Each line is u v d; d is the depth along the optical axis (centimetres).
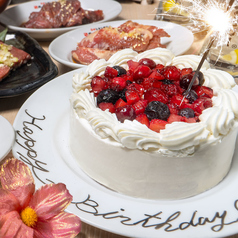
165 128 44
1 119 50
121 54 55
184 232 41
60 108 56
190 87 48
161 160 44
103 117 45
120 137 44
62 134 53
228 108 47
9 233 37
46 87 58
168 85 49
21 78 63
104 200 44
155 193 46
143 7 95
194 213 43
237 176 48
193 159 44
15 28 74
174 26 75
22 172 40
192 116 46
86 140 47
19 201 39
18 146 48
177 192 46
